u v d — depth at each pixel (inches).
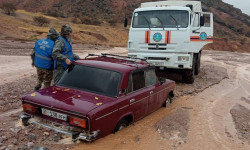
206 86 466.3
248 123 291.7
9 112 276.8
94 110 189.5
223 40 4050.2
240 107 351.6
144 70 258.1
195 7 482.6
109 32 3289.9
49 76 287.0
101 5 6200.8
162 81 289.7
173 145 222.8
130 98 227.8
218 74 621.3
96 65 236.8
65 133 191.9
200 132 255.9
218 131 262.5
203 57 1176.2
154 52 432.1
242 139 248.2
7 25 2011.6
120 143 213.0
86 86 225.0
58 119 198.2
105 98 211.2
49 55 276.4
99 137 200.2
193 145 226.8
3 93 340.5
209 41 473.7
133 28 443.2
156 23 432.1
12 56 746.2
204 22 451.5
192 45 436.1
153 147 215.2
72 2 6146.7
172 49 422.6
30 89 373.1
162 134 242.5
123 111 219.9
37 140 206.4
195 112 316.2
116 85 219.1
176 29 418.0
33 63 295.6
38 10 5900.6
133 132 237.8
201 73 620.7
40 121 210.7
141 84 251.9
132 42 444.8
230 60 1088.2
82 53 978.1
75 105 194.9
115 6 6304.1
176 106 334.6
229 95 417.1
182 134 246.8
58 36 284.2
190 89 434.6
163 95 301.7
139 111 248.4
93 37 2628.0
